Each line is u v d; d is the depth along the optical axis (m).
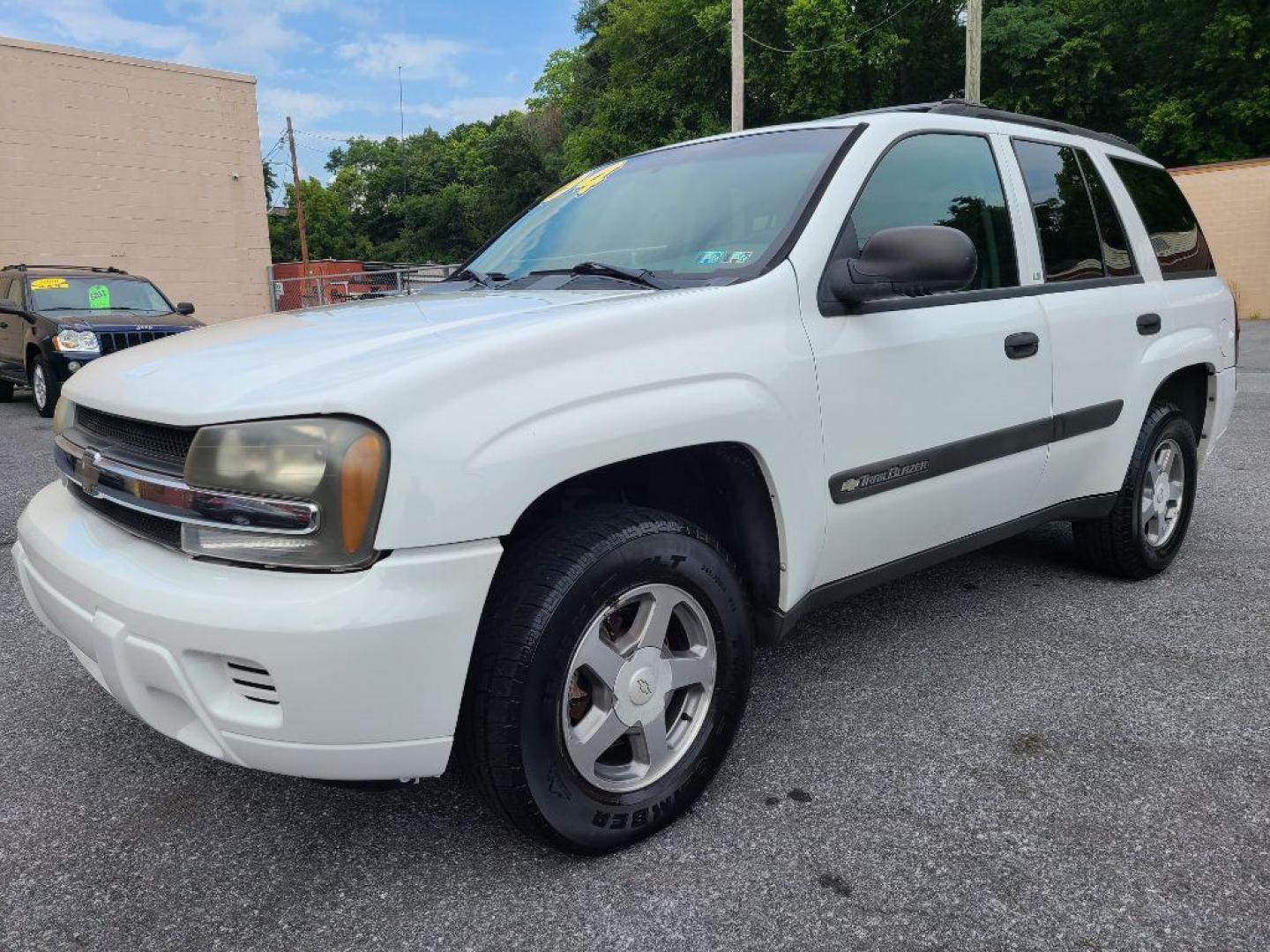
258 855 2.20
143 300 11.04
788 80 27.19
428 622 1.79
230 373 2.02
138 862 2.18
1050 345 3.23
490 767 1.96
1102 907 1.96
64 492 2.55
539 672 1.95
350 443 1.76
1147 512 3.94
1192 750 2.59
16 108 17.02
